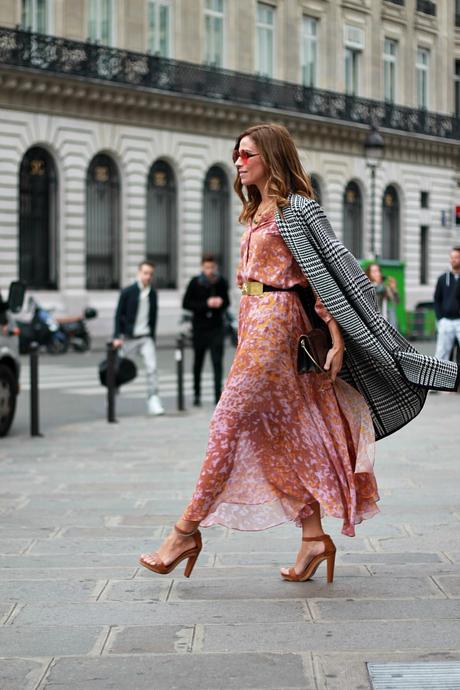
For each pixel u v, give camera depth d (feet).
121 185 157.07
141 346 63.98
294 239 22.31
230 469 22.98
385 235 212.84
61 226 147.74
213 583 23.97
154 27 162.09
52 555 26.94
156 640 20.11
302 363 22.79
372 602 22.33
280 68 184.44
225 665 18.76
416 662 18.76
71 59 145.59
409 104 217.56
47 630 20.75
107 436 53.42
